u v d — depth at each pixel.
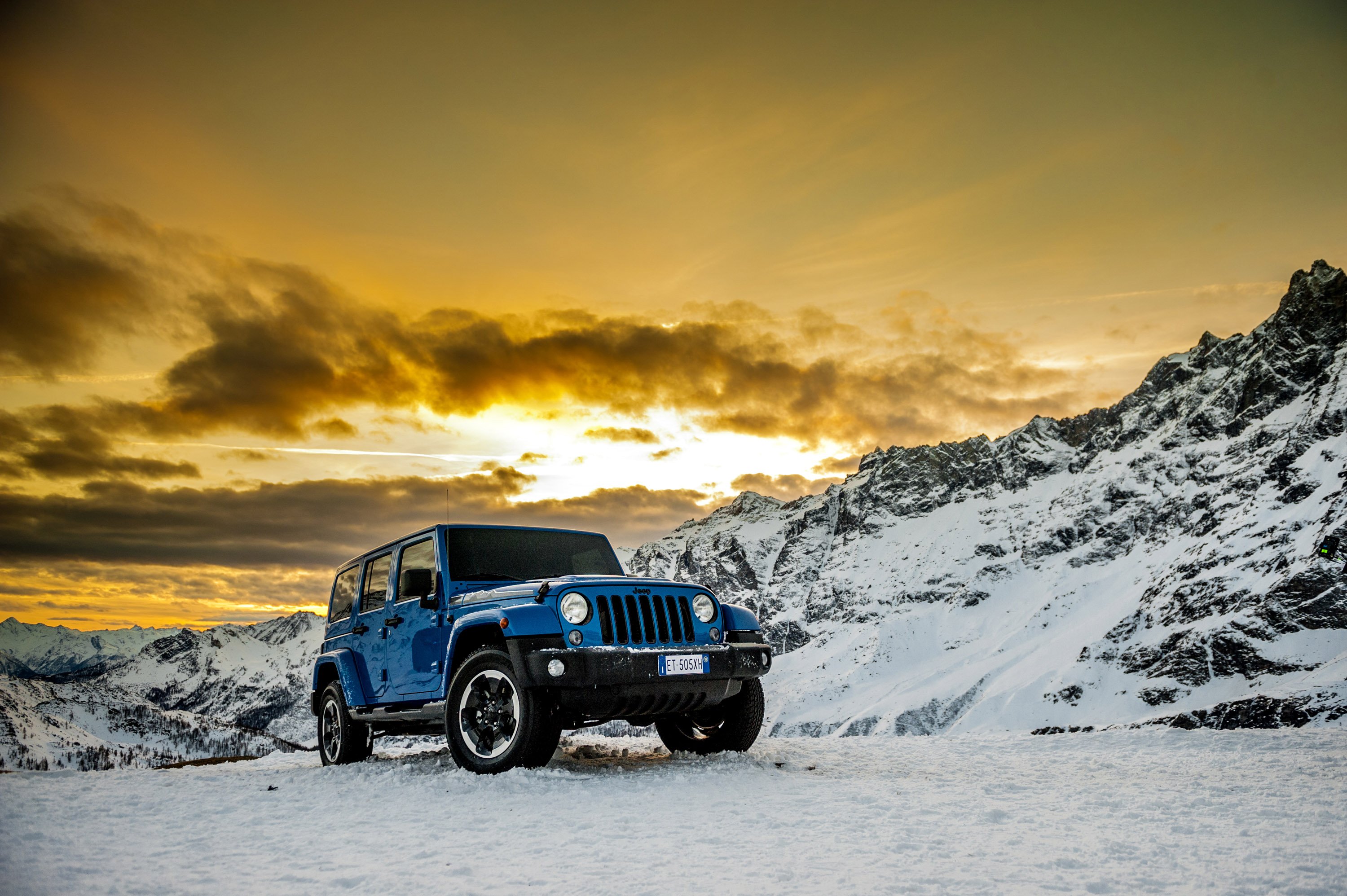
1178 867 4.11
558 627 6.86
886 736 11.12
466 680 7.28
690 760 7.86
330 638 10.30
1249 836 4.71
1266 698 159.50
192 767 10.43
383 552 9.38
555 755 8.60
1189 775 6.98
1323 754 7.95
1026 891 3.75
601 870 4.18
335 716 9.89
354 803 6.36
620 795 6.06
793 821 5.24
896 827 5.06
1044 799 5.91
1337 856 4.23
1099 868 4.12
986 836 4.82
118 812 6.25
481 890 3.89
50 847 5.02
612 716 7.24
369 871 4.29
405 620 8.57
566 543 8.99
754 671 7.61
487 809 5.77
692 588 7.66
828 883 3.90
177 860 4.66
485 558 8.37
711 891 3.80
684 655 7.09
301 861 4.58
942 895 3.71
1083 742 10.00
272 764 10.70
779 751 8.90
